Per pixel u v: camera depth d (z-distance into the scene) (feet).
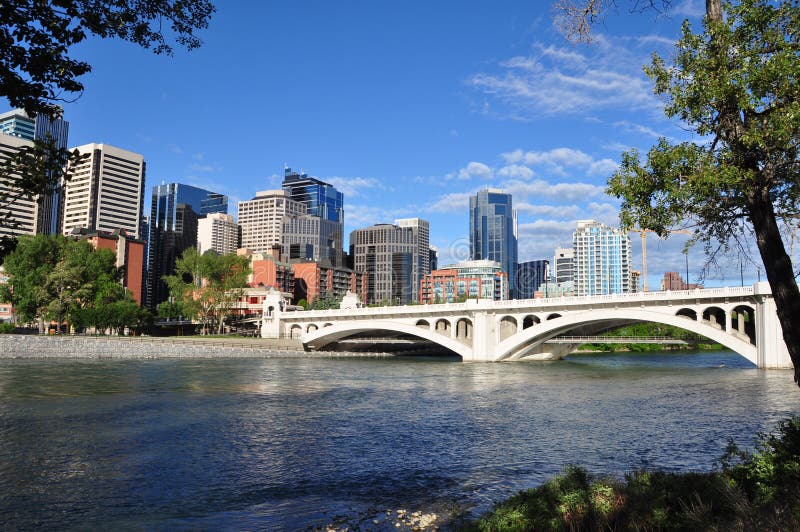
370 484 75.97
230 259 443.32
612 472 80.94
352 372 246.06
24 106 33.04
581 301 276.00
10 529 59.47
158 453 93.15
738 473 45.75
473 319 313.73
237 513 63.98
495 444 100.63
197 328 509.76
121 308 381.60
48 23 32.07
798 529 30.81
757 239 43.65
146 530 58.80
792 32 44.93
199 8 37.52
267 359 329.11
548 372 248.52
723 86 43.50
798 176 45.24
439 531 55.88
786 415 128.88
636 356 400.06
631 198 51.44
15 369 229.04
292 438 105.70
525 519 42.65
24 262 347.97
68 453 92.63
